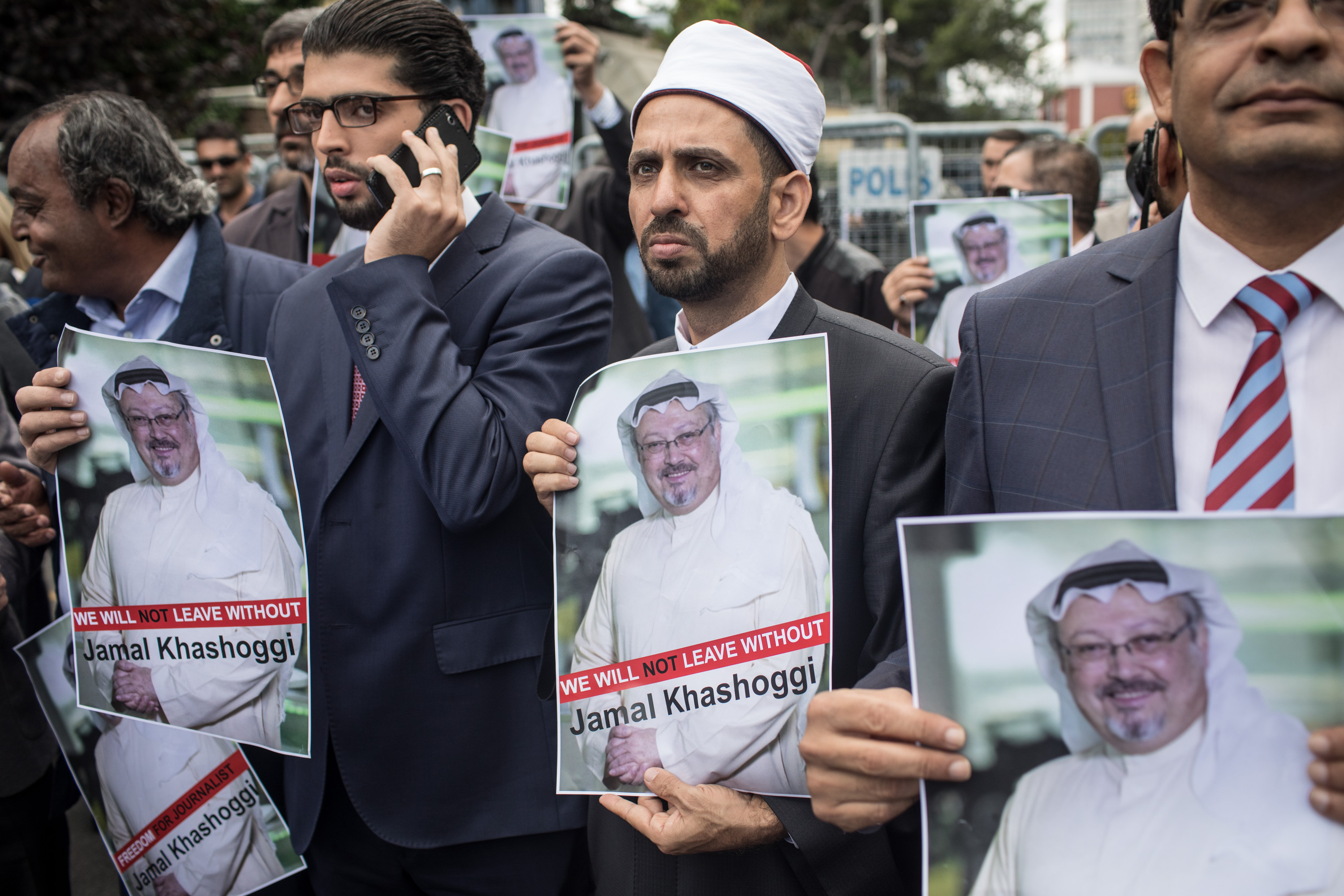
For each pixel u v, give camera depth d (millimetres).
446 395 1685
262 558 1739
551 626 1610
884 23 46844
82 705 1803
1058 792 1081
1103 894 1056
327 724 1806
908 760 1118
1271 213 1078
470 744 1773
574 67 3777
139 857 1920
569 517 1499
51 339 2281
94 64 11148
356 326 1712
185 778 1895
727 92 1436
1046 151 3559
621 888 1639
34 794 2230
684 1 33750
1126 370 1188
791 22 44125
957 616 1114
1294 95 1004
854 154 5855
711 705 1411
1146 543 1060
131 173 2111
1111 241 1312
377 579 1768
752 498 1422
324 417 1878
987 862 1101
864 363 1531
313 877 1938
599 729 1458
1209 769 1033
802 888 1534
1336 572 1009
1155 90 1256
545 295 1838
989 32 45031
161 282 2219
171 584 1762
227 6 13773
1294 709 1014
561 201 3799
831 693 1200
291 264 2395
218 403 1746
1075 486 1188
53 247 2115
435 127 1831
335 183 1908
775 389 1426
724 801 1403
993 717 1103
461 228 1807
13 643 2182
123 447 1777
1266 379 1102
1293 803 1009
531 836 1808
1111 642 1066
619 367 1488
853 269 3646
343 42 1855
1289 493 1082
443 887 1817
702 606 1419
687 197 1457
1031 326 1285
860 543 1483
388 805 1765
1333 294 1081
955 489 1336
